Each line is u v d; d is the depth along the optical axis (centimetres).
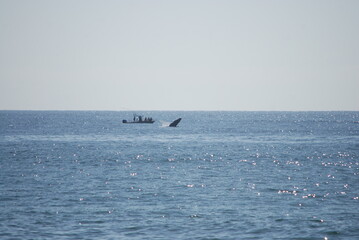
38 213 16025
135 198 18425
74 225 14700
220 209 16675
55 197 18538
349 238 13688
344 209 16788
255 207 17025
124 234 13888
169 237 13662
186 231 14200
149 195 19012
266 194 19338
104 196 18775
